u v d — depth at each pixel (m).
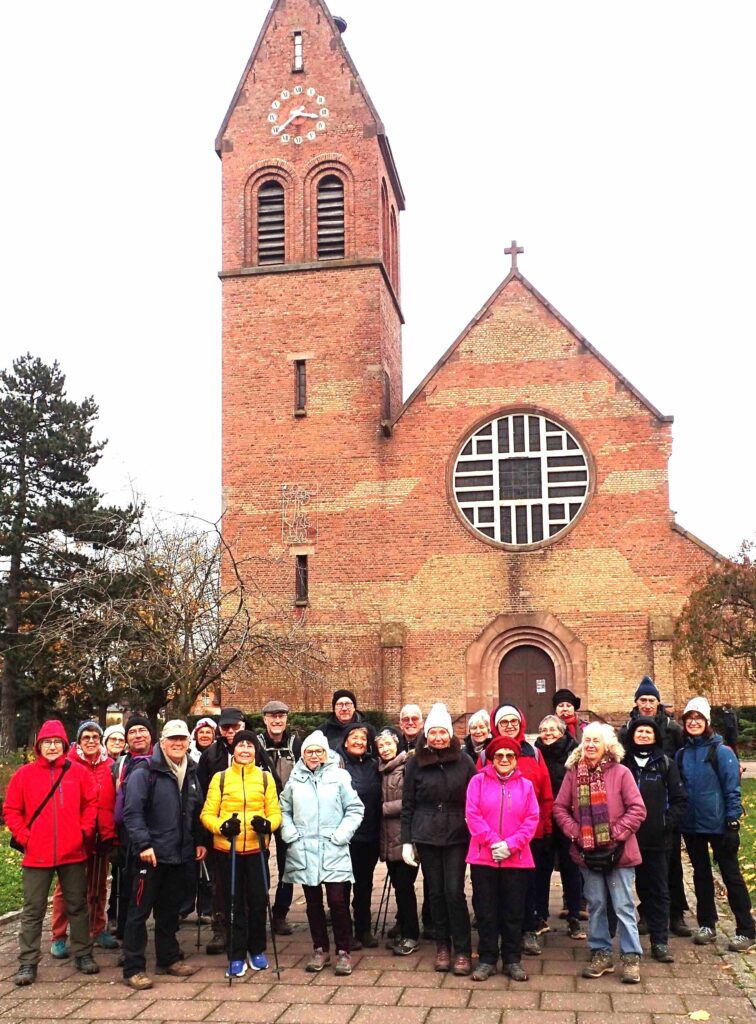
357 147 37.16
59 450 48.22
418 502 34.41
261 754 11.91
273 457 35.38
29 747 38.38
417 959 11.20
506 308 35.09
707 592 30.56
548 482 34.03
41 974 10.97
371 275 36.12
